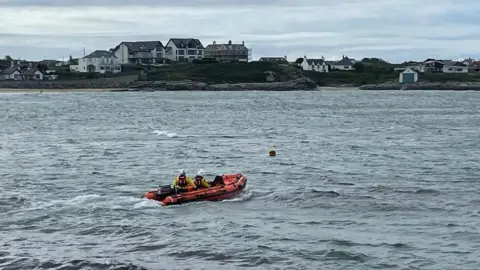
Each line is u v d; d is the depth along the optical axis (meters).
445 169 39.16
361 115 87.31
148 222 25.56
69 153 47.50
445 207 28.36
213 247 22.17
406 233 23.98
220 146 51.94
